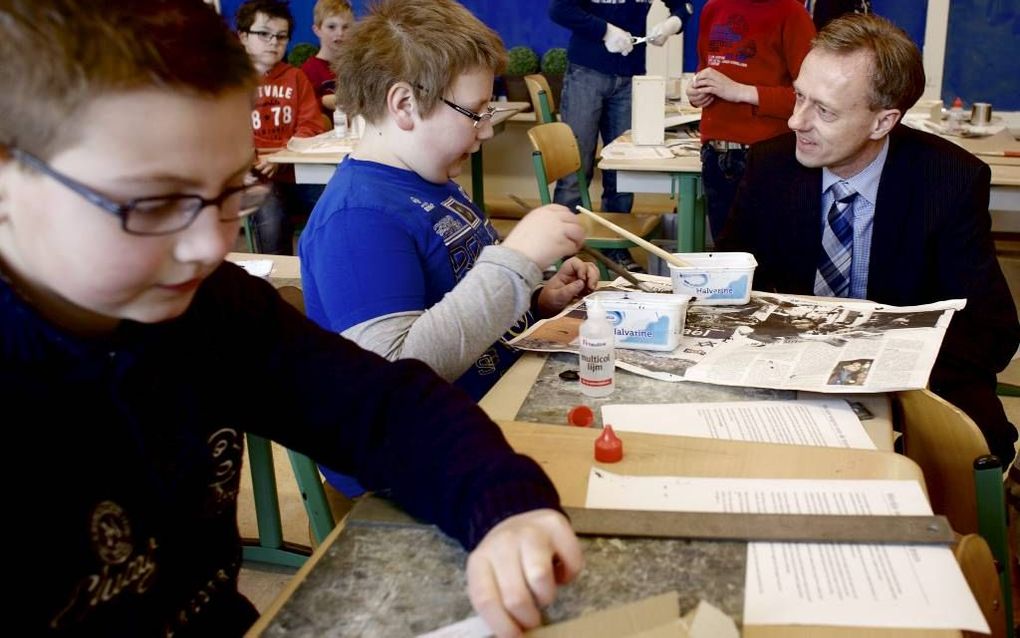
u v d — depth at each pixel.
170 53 0.55
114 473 0.69
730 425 1.01
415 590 0.69
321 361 0.85
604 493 0.83
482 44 1.29
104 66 0.52
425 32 1.25
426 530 0.77
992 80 4.34
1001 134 3.15
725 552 0.73
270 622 0.66
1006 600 1.01
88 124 0.53
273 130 3.92
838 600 0.67
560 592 0.68
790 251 1.76
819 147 1.61
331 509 1.43
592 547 0.74
